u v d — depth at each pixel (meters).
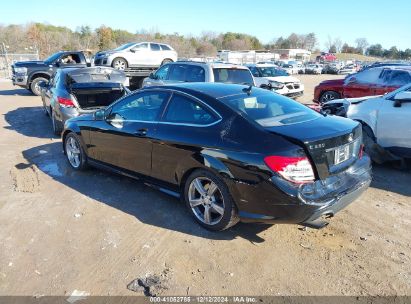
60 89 8.15
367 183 3.99
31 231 4.04
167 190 4.46
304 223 3.59
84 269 3.37
